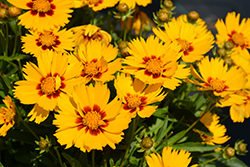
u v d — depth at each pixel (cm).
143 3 60
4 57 56
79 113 48
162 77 50
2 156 58
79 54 51
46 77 49
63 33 54
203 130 56
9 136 54
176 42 51
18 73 59
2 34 57
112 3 58
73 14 65
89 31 55
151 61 50
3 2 60
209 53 99
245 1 124
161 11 57
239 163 66
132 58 50
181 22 56
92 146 47
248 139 84
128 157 54
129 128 54
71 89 49
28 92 48
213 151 61
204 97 62
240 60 59
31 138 55
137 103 49
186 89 63
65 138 47
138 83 50
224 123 88
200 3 121
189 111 58
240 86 51
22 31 59
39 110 49
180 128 58
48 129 55
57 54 49
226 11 119
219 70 52
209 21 113
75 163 51
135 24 71
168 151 49
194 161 60
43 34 53
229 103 52
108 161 55
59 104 47
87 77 51
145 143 48
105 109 48
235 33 64
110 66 51
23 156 56
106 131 48
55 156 53
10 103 50
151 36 51
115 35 67
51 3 54
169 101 59
